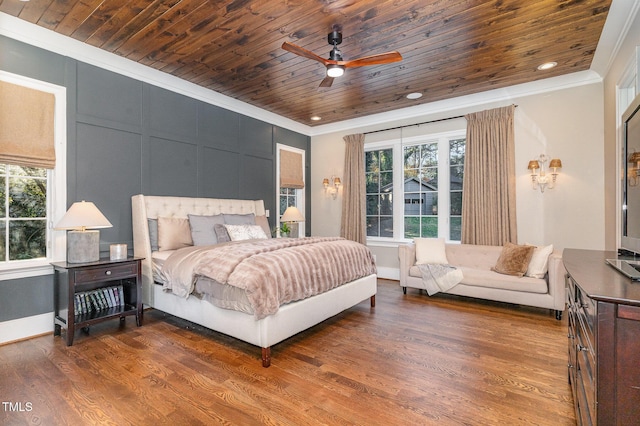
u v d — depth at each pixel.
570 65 3.64
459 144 4.89
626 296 1.08
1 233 2.82
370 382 2.15
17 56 2.83
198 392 2.03
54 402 1.91
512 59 3.48
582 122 3.93
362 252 3.65
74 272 2.75
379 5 2.53
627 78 2.90
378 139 5.64
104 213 3.43
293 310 2.63
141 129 3.75
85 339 2.87
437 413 1.82
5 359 2.47
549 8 2.57
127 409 1.85
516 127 4.35
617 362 1.06
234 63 3.59
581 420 1.46
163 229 3.66
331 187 6.17
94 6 2.57
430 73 3.84
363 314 3.57
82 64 3.25
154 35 3.00
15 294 2.85
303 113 5.50
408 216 5.37
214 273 2.58
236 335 2.56
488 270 4.04
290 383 2.14
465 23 2.79
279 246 2.98
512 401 1.92
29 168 2.98
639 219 1.80
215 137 4.62
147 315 3.58
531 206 4.25
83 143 3.27
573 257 2.06
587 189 3.90
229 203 4.70
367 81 4.08
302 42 3.11
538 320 3.36
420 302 4.05
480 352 2.59
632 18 2.61
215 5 2.54
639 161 1.82
